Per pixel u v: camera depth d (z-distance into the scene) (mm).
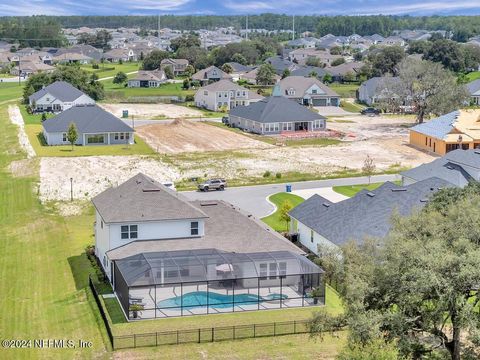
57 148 116625
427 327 37656
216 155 113812
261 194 89688
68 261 62875
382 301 38375
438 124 122500
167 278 50969
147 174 98625
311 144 127125
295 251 57250
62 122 121250
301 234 69000
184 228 58188
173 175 99062
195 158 110688
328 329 40062
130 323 48281
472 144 115562
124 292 50188
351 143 128750
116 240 56844
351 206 65188
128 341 45438
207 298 50844
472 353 38188
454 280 34938
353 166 107000
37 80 179875
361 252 41781
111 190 62406
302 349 45156
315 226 65250
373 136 137375
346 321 38375
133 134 124625
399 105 160375
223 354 44375
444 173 82062
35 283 57656
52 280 58281
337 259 42500
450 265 35094
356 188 93000
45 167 101625
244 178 98625
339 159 112438
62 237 70500
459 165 83375
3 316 50625
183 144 123875
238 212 63281
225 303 51844
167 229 57875
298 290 53781
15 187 91562
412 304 37438
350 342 36594
